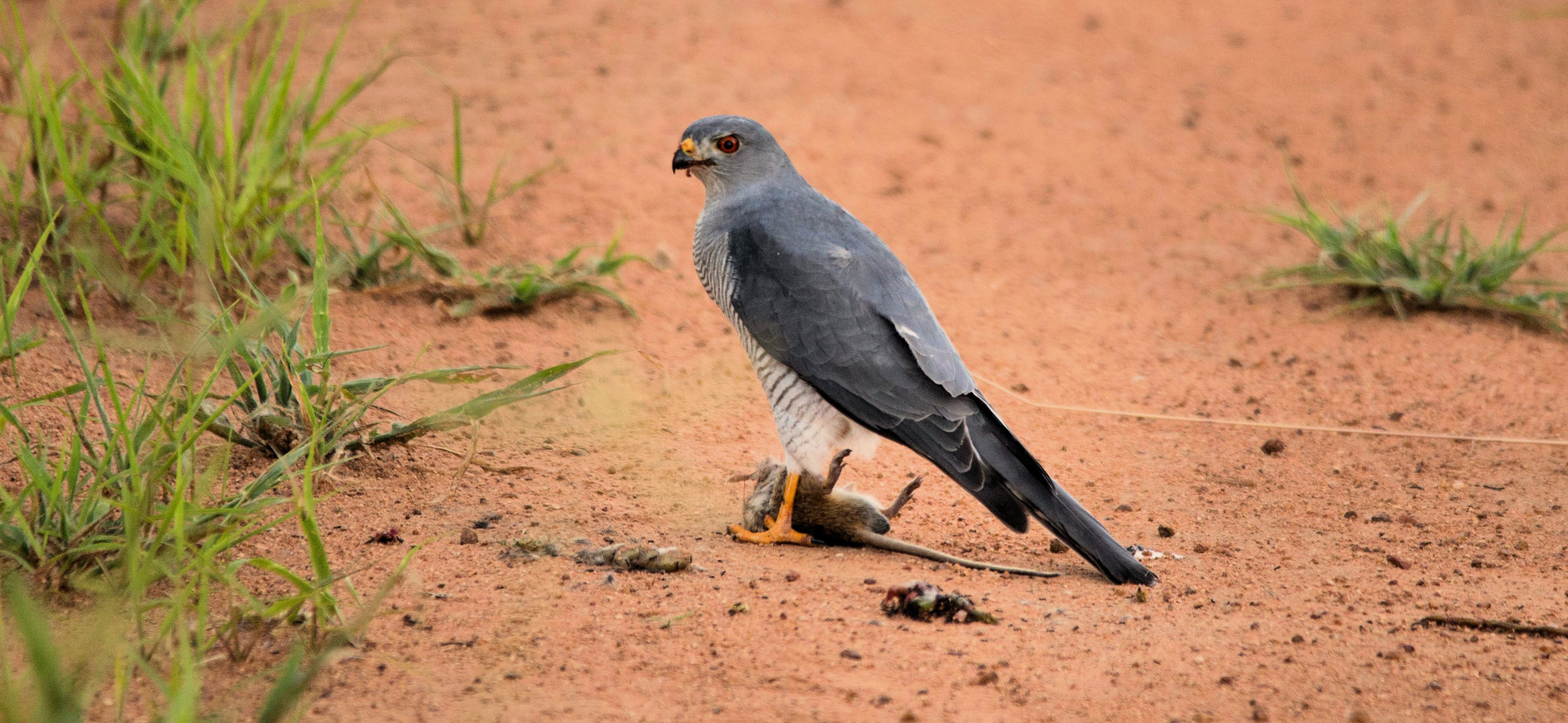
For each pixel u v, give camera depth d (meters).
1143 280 14.54
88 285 11.37
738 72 19.41
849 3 22.81
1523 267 15.02
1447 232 13.98
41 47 16.33
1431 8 24.47
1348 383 12.14
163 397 7.64
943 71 20.28
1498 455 10.66
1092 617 7.63
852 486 9.59
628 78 18.78
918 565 8.50
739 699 6.45
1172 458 10.58
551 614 7.31
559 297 12.95
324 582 6.68
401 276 12.91
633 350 12.05
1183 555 8.70
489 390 10.90
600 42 20.12
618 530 8.75
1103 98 19.77
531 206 14.83
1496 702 6.66
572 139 16.66
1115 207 16.44
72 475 7.27
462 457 9.68
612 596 7.60
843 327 8.85
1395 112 19.61
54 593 7.06
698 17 21.59
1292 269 14.33
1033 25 22.62
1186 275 14.73
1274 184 17.19
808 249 9.22
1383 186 17.08
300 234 12.62
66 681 5.75
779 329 8.99
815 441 8.94
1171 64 21.27
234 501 7.57
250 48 17.14
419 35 19.59
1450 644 7.32
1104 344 12.89
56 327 10.82
